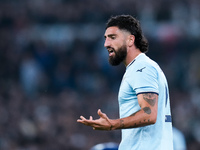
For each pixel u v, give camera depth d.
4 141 42.75
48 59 56.56
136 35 15.24
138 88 14.30
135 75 14.49
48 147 43.66
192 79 58.56
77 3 63.62
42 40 58.34
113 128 13.77
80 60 57.22
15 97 50.94
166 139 14.92
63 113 49.16
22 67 54.81
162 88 14.92
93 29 60.97
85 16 61.97
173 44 60.97
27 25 61.16
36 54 56.47
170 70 58.97
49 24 61.44
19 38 58.72
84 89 55.47
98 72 56.94
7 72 55.47
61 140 44.47
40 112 48.59
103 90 55.56
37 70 55.25
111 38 15.21
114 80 56.53
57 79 55.12
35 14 62.34
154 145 14.67
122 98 14.97
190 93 56.50
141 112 13.87
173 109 52.62
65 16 61.84
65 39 59.56
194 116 51.16
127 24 15.23
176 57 60.28
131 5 63.81
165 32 61.31
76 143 44.81
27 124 44.94
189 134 47.25
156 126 14.77
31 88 53.88
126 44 15.15
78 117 49.81
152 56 60.16
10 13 61.91
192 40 62.03
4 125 45.31
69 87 55.41
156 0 65.31
